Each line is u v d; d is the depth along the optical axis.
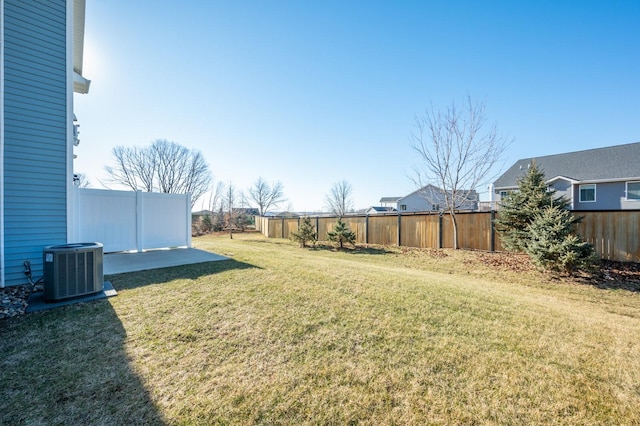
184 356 2.48
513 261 8.69
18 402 1.85
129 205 8.12
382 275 5.76
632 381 2.30
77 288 3.89
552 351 2.78
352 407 1.92
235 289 4.38
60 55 5.00
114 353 2.49
